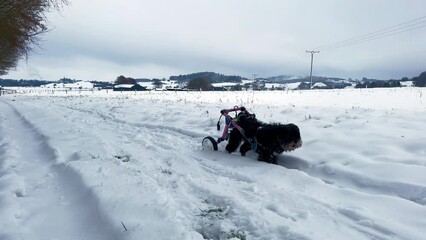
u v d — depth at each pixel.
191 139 9.35
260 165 6.56
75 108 19.77
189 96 35.09
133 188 4.84
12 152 7.25
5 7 12.30
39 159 6.89
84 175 5.32
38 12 14.01
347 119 10.03
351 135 7.82
